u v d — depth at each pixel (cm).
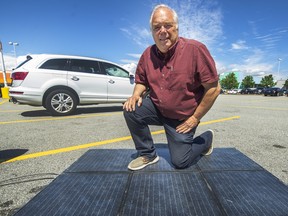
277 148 277
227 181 148
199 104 165
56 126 414
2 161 230
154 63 163
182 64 150
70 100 530
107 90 568
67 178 153
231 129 396
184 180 150
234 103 1108
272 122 476
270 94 2734
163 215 112
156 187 140
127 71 614
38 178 189
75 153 257
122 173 162
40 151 263
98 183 146
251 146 285
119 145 290
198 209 117
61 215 112
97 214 113
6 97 1352
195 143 180
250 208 117
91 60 556
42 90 494
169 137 172
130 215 112
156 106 173
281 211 114
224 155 202
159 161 187
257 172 163
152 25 149
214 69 151
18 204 150
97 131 373
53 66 507
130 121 172
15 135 342
